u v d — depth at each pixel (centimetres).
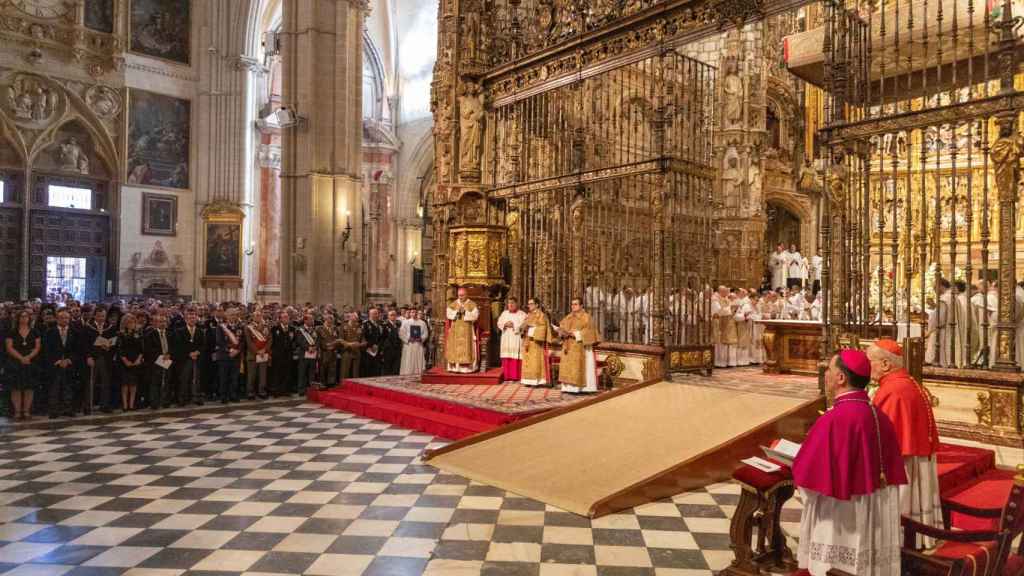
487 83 1520
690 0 1120
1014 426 695
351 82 2823
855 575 410
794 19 2384
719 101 2264
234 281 3250
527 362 1328
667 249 1192
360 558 591
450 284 1479
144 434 1098
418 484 823
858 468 410
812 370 1260
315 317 1770
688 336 1236
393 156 4409
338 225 2734
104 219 3008
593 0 1280
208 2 3291
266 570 565
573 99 1572
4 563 574
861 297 841
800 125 2641
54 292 2847
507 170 1552
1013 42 704
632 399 1033
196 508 725
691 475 788
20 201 2766
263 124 3722
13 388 1159
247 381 1451
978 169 1609
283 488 802
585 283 1434
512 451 905
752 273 2214
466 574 559
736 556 530
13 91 2744
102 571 560
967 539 438
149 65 3125
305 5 2714
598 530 662
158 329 1302
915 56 824
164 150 3170
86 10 2942
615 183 1376
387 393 1312
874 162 1694
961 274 1622
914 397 497
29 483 816
